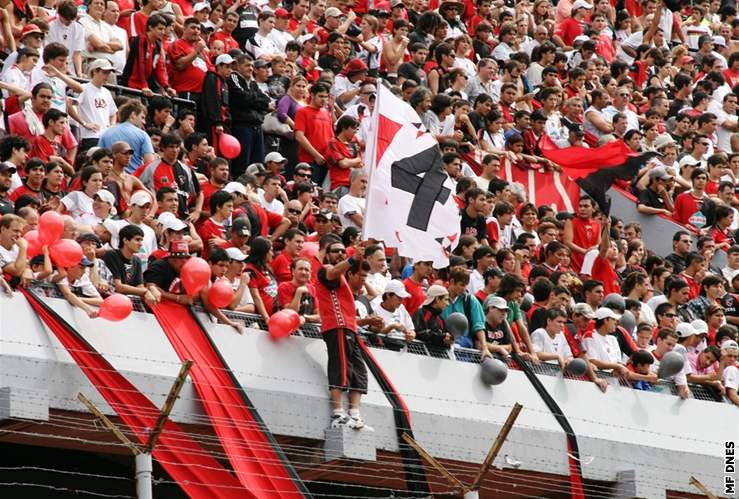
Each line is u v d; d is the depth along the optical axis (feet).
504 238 154.20
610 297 143.84
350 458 118.32
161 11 165.68
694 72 222.89
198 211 136.67
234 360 117.08
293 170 161.99
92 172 124.26
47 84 136.26
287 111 163.43
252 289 122.42
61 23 155.63
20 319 107.45
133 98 153.79
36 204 119.34
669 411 141.28
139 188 132.05
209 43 173.27
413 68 178.19
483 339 130.41
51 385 107.24
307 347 121.49
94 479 120.98
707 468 141.08
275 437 118.62
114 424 107.96
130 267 117.39
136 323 113.60
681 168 189.37
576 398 136.05
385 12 194.59
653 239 181.57
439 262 122.83
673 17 232.94
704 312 155.74
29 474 118.11
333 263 123.13
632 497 135.95
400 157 122.21
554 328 136.15
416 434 124.36
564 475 133.18
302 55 181.27
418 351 127.75
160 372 112.68
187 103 158.61
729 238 181.68
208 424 113.09
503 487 133.80
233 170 159.12
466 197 151.12
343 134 159.12
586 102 196.34
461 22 202.39
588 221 164.04
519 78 187.62
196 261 114.52
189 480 110.22
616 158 165.37
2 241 110.22
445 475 116.06
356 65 175.01
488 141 170.40
